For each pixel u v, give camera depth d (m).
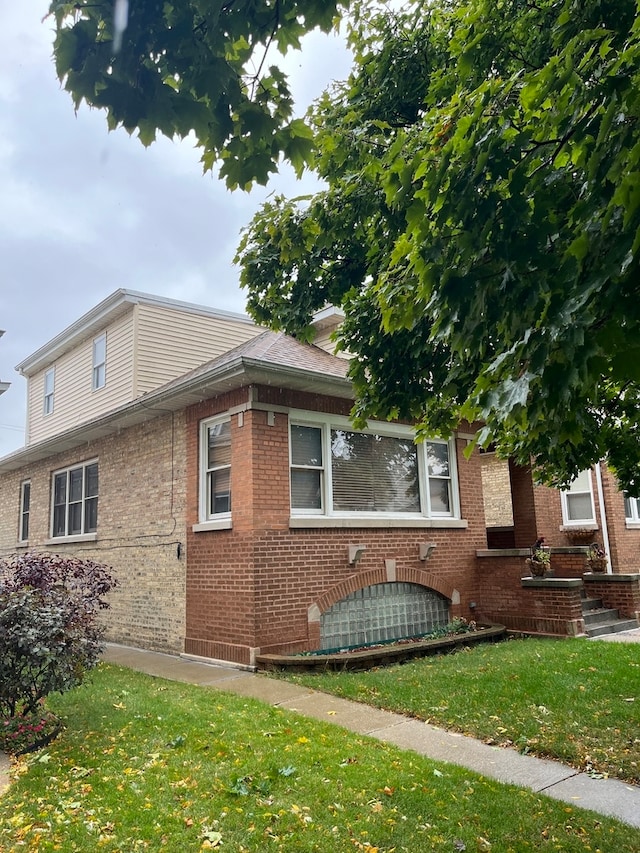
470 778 4.68
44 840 3.78
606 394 5.20
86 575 8.17
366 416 5.43
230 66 2.81
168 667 9.05
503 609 11.32
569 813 4.13
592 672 7.54
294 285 6.34
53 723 6.02
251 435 9.06
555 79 2.76
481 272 3.00
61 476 14.94
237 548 9.06
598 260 2.49
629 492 6.54
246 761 4.91
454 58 5.18
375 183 5.23
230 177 3.24
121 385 14.30
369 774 4.68
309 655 8.84
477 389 3.06
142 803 4.23
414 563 10.79
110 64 2.65
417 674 7.90
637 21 2.53
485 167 2.98
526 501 14.14
